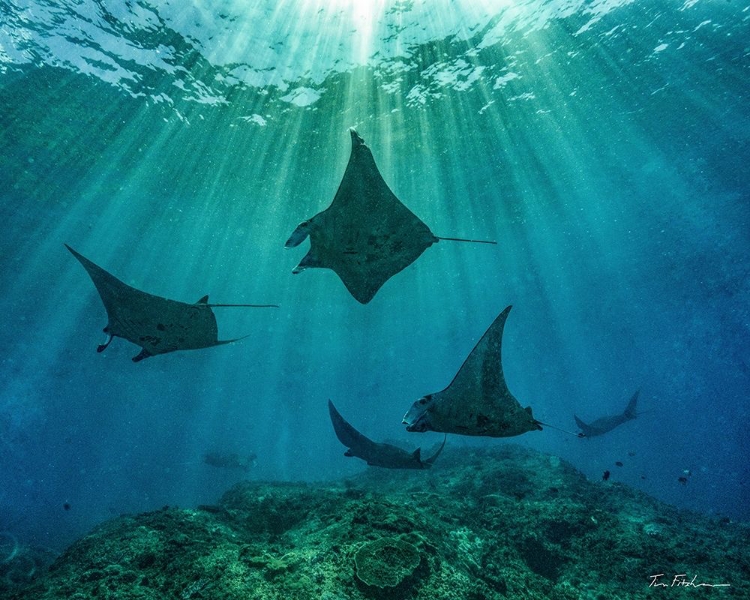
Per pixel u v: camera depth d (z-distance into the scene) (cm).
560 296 5491
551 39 1230
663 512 799
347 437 762
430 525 526
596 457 2772
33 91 1083
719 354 4416
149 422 3603
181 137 1390
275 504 743
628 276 4503
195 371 3659
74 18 959
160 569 415
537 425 344
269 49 1127
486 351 350
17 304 2111
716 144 2023
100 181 1533
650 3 1160
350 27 1095
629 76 1434
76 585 391
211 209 1911
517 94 1421
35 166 1355
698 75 1477
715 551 576
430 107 1395
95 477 2816
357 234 446
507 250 3281
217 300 3167
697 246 3362
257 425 6844
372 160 413
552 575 578
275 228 2172
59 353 2573
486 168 1841
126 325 438
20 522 1805
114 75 1117
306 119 1355
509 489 891
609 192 2509
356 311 4072
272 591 360
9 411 2592
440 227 2369
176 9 987
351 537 450
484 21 1136
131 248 2097
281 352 5231
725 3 1175
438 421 336
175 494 2377
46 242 1803
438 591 372
